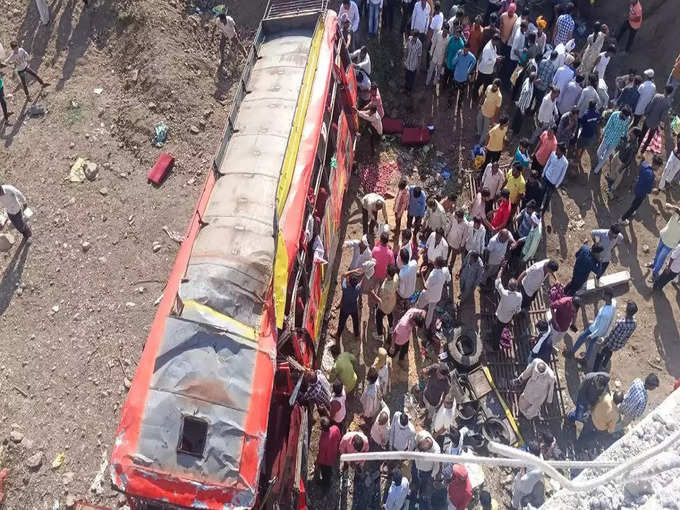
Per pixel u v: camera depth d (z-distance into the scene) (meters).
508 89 14.84
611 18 16.39
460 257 12.34
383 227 10.66
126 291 11.12
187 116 13.20
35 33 14.28
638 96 13.28
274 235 8.62
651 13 16.09
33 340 10.55
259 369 7.54
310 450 9.87
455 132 14.30
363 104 13.40
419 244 11.97
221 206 9.00
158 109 13.12
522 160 11.80
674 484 3.84
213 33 14.30
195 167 12.80
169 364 7.21
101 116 13.26
